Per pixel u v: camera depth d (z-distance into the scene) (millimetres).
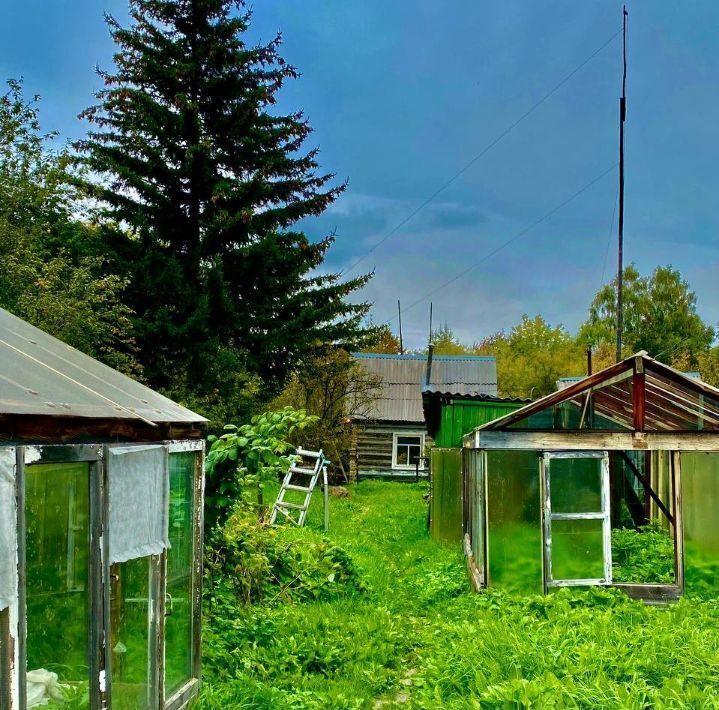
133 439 3922
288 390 24891
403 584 9812
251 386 19969
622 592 7965
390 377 30906
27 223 16344
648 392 8977
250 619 6609
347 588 8680
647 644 5430
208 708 4742
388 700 5637
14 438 2920
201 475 5016
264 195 20609
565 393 8469
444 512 13469
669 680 4602
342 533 13742
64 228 17938
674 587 8188
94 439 3512
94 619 3455
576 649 5434
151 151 19531
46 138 17047
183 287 18859
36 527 3072
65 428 3254
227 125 20844
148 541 4078
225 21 21156
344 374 25391
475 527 10102
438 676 5445
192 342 18375
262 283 20984
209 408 17594
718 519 8227
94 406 3646
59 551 3234
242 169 21500
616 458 13664
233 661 5680
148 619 4156
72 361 4594
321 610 7574
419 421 28109
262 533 8148
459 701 4859
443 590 8930
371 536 13820
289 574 8500
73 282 14078
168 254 19922
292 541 9195
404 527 15391
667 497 12352
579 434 8508
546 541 8430
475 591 8547
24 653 2914
